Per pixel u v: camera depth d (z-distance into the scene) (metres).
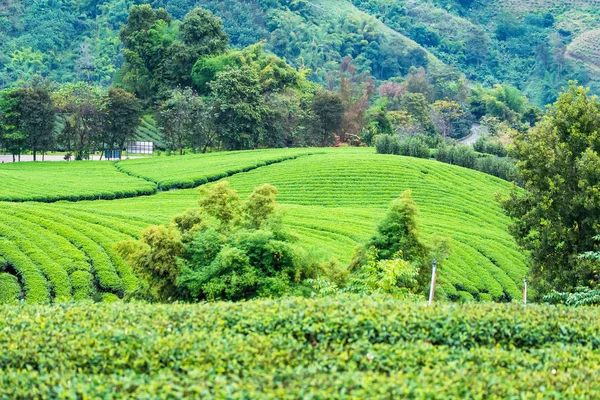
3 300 42.22
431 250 42.22
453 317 21.92
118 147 135.25
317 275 37.12
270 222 38.66
